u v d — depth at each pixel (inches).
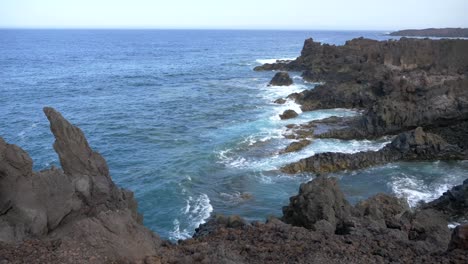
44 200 552.4
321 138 1499.8
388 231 587.8
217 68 3927.2
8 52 5713.6
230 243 529.3
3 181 542.3
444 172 1218.6
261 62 4458.7
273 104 2103.8
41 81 3107.8
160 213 994.1
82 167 675.4
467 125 1519.4
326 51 3213.6
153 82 3068.4
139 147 1486.2
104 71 3794.3
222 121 1802.4
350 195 1074.7
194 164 1282.0
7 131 1710.1
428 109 1545.3
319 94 2034.9
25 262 424.8
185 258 446.9
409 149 1302.9
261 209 1001.5
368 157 1269.7
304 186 788.0
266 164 1264.8
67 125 676.7
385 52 2664.9
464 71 2187.5
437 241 599.2
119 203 683.4
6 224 512.7
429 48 2532.0
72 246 459.8
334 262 449.7
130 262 449.4
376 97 1915.6
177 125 1764.3
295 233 558.9
